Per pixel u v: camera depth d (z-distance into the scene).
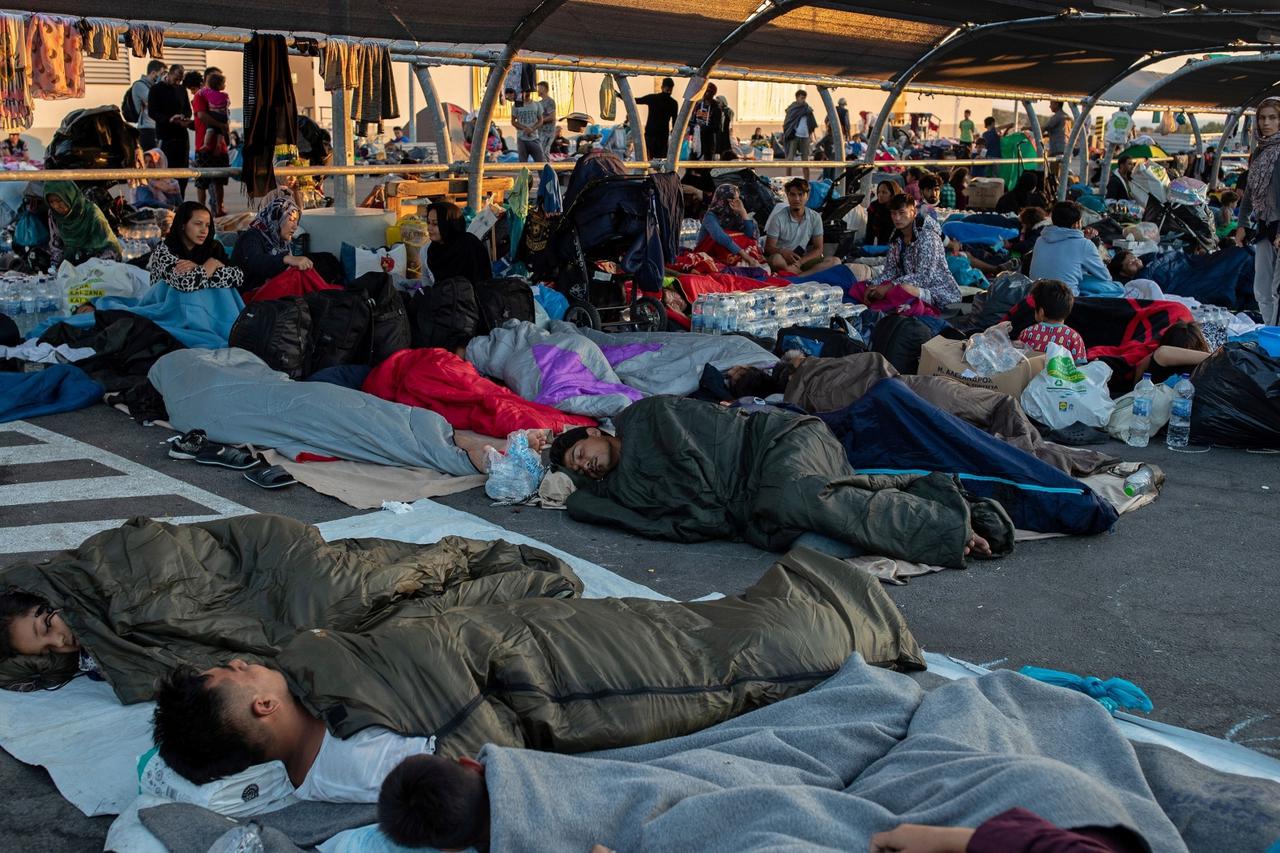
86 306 7.91
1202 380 6.71
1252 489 5.93
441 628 3.00
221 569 3.69
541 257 8.73
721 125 15.75
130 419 6.75
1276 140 9.10
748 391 6.94
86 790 3.05
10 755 3.23
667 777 2.64
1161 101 18.69
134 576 3.54
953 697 3.06
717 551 4.97
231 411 6.12
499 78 9.26
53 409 6.80
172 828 2.65
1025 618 4.32
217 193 13.40
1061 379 6.73
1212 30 12.61
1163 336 7.54
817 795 2.55
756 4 10.27
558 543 5.03
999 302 8.83
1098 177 21.25
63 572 3.54
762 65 11.99
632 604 3.46
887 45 12.41
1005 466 5.25
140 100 14.62
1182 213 14.26
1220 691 3.77
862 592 3.70
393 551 4.13
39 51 6.83
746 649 3.30
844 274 10.42
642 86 26.58
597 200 8.28
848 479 4.84
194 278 7.50
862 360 6.32
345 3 7.95
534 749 2.96
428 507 5.37
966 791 2.46
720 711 3.18
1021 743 2.86
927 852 2.20
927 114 31.94
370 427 5.91
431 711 2.82
